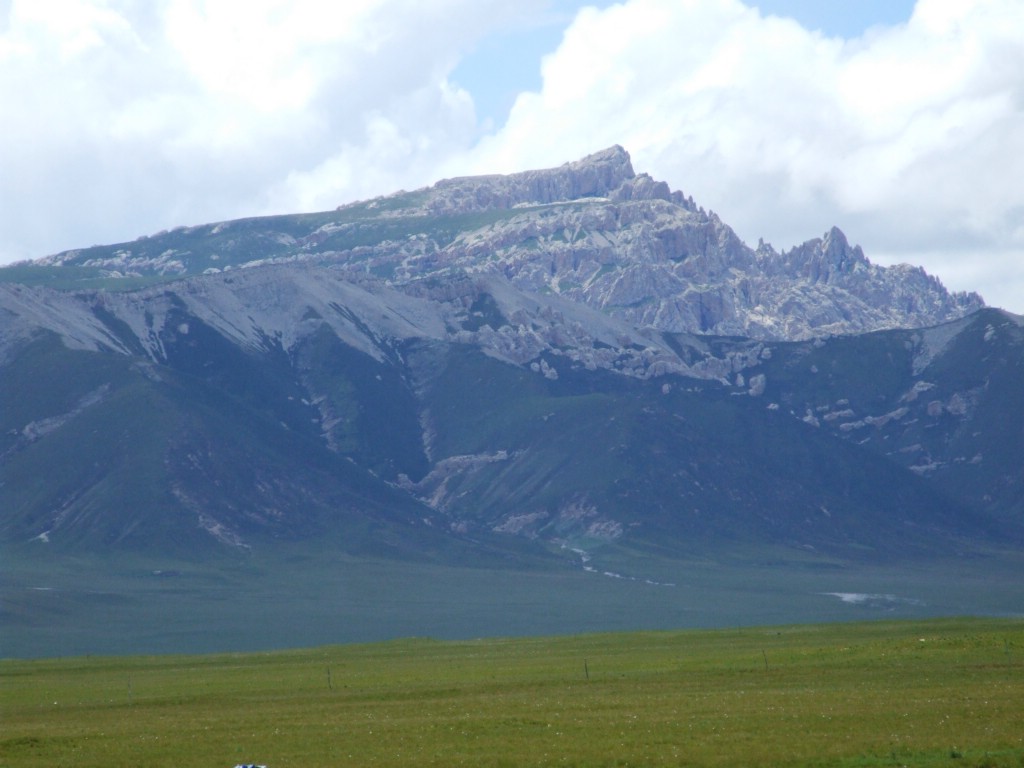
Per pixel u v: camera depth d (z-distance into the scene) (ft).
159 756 340.59
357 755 330.75
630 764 305.94
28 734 391.24
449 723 379.96
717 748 318.45
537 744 335.26
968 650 534.37
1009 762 294.87
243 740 362.33
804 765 298.15
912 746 312.50
